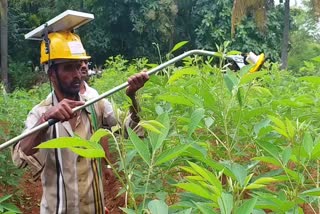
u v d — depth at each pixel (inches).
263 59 106.2
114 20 812.0
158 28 811.4
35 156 117.6
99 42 825.5
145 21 807.1
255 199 60.9
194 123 87.7
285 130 78.7
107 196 207.9
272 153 80.8
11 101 269.9
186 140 91.6
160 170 115.3
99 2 812.6
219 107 104.1
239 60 108.2
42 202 123.5
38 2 858.8
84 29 826.8
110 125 124.2
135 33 833.5
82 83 135.3
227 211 60.7
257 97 137.3
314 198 87.4
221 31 793.6
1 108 251.9
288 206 72.1
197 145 87.0
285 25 717.9
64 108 101.9
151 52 842.8
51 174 121.0
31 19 861.2
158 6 799.7
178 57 108.8
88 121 121.7
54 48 117.0
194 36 855.1
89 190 121.9
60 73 118.5
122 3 811.4
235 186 69.9
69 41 118.6
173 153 71.5
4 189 227.1
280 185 107.0
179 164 107.8
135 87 109.0
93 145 68.8
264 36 785.6
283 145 110.4
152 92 147.5
